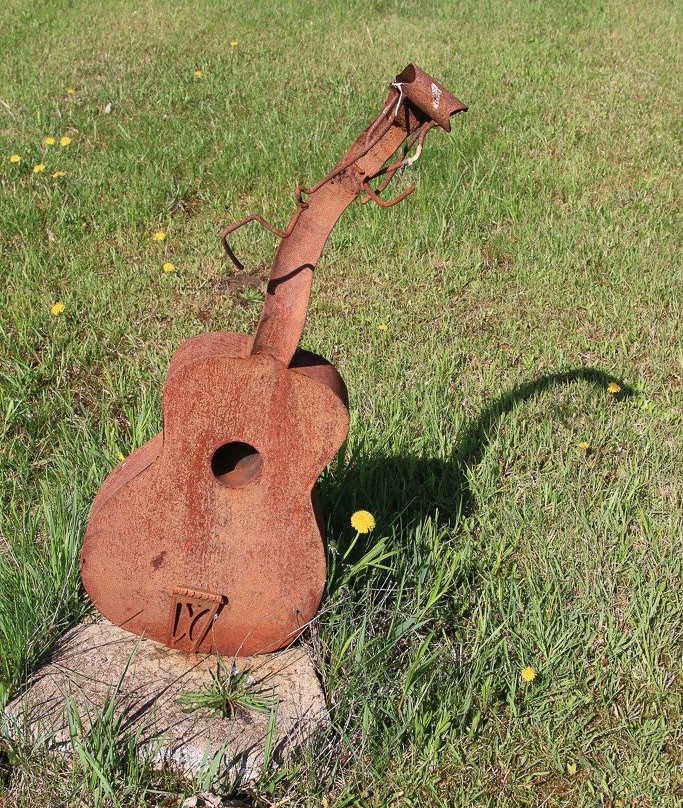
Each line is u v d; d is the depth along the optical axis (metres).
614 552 2.24
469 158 4.05
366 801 1.82
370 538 2.17
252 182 3.85
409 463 2.42
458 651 2.03
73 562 2.09
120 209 3.56
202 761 1.83
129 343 2.91
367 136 1.77
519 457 2.51
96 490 2.29
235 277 3.26
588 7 6.52
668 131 4.42
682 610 2.11
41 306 3.00
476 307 3.12
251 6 6.36
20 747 1.83
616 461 2.50
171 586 1.95
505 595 2.14
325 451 1.88
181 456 1.88
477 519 2.31
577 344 2.94
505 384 2.75
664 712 1.96
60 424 2.52
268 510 1.91
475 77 5.08
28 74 4.92
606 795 1.85
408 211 3.60
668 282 3.18
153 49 5.41
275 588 1.96
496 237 3.44
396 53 5.45
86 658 1.98
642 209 3.68
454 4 6.53
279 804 1.81
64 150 4.00
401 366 2.80
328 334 2.94
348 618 2.01
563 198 3.82
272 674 1.97
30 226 3.38
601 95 4.89
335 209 1.81
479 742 1.91
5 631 1.94
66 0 6.34
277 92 4.79
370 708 1.90
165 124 4.34
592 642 2.06
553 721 1.93
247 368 1.83
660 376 2.79
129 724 1.87
